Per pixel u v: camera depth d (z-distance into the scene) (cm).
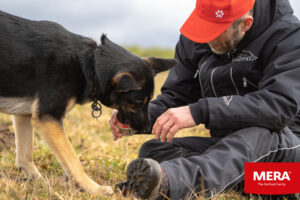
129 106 298
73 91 294
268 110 250
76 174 284
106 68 288
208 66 303
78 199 252
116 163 377
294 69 259
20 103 286
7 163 332
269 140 258
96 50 296
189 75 332
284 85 253
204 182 231
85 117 633
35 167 314
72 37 302
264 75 272
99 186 286
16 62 278
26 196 231
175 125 257
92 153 420
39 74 282
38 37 286
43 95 283
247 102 253
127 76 272
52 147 284
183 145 313
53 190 260
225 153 242
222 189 236
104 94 297
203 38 272
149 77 297
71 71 290
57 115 288
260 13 275
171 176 223
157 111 327
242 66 281
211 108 253
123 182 225
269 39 274
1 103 283
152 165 208
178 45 343
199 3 278
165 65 314
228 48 283
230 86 292
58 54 287
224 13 266
